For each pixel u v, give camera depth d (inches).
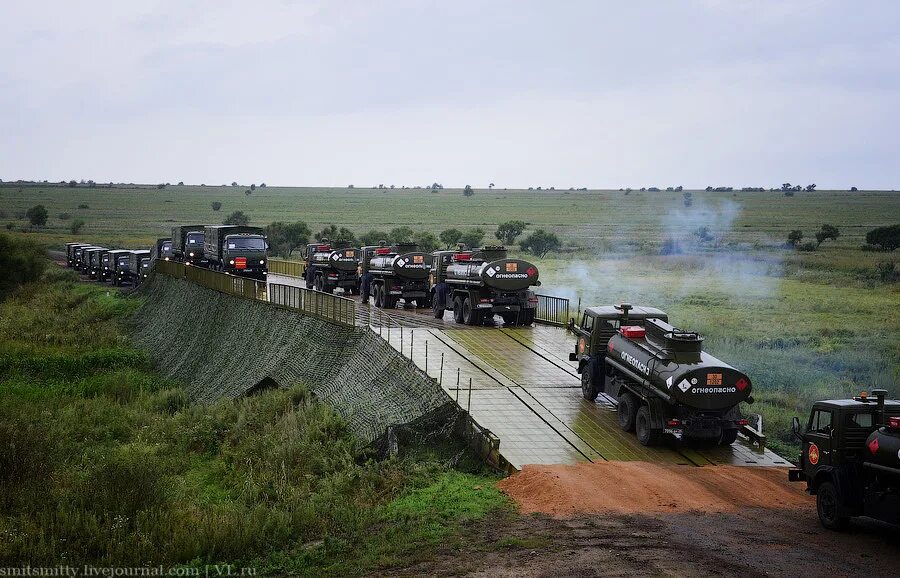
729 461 733.9
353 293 1919.3
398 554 539.5
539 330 1305.4
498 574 485.1
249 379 1343.5
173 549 594.9
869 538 543.2
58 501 728.3
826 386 992.2
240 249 2025.1
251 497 763.4
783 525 571.8
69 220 6230.3
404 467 757.9
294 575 533.0
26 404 1261.1
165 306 2073.1
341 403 1024.9
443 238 3452.3
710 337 1322.6
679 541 533.0
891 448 518.0
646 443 758.5
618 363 826.8
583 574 476.4
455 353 1110.4
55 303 2346.2
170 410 1341.0
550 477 661.3
